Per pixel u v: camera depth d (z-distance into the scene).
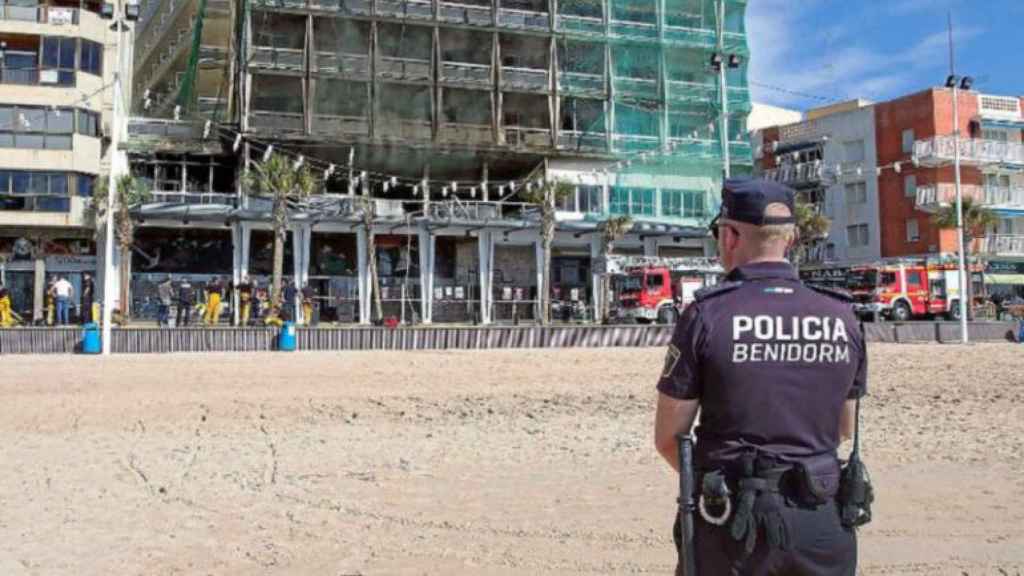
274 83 46.69
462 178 51.62
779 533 2.68
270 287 44.06
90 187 42.88
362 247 46.19
